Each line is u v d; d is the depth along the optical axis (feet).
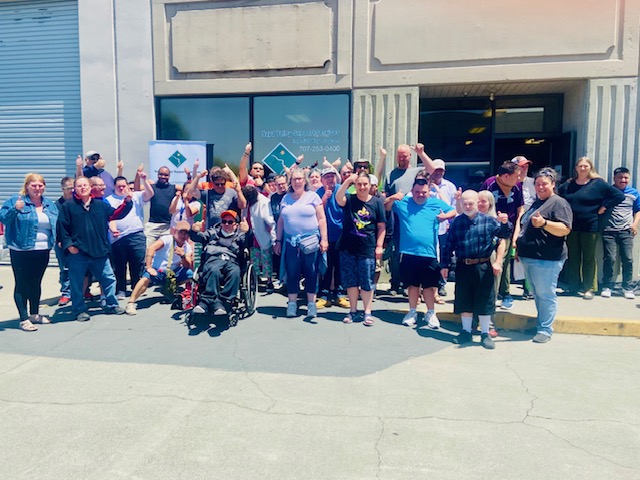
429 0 27.43
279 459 10.67
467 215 18.34
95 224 20.89
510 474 10.15
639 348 18.33
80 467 10.34
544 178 18.39
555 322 20.18
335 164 25.05
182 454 10.84
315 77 29.07
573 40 26.20
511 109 31.78
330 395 13.94
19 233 19.43
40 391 14.15
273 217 25.17
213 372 15.55
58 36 32.99
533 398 13.83
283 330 19.69
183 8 30.32
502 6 26.76
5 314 22.21
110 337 18.89
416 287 20.29
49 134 33.58
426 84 27.99
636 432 11.94
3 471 10.19
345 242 20.40
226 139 30.81
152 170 27.20
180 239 22.43
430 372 15.72
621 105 26.03
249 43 29.60
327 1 28.66
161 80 30.78
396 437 11.63
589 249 23.40
